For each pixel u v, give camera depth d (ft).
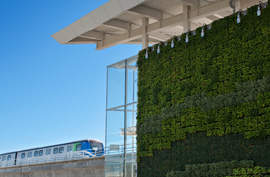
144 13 76.02
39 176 122.93
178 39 62.95
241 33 52.03
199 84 56.80
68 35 85.15
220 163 51.08
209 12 69.51
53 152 138.92
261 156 46.68
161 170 61.57
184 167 57.11
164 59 64.90
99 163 93.40
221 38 54.75
